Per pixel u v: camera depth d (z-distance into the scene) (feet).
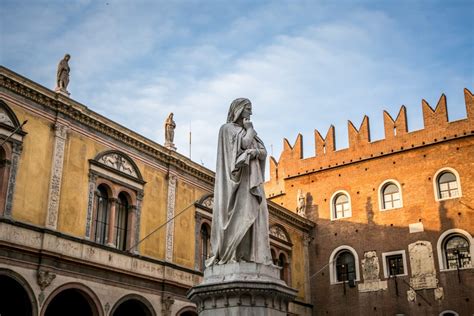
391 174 136.36
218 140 31.24
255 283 26.20
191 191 107.14
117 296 85.97
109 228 88.43
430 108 134.92
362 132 143.54
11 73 76.79
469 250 121.70
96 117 88.74
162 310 93.50
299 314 132.57
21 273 73.05
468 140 127.95
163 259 96.48
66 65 86.99
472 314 117.50
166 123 106.22
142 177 96.53
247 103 32.12
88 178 86.43
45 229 77.10
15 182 75.46
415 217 130.11
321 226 143.64
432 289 123.34
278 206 132.26
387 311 127.75
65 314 88.69
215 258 28.81
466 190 125.29
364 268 133.69
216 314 26.45
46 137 81.41
